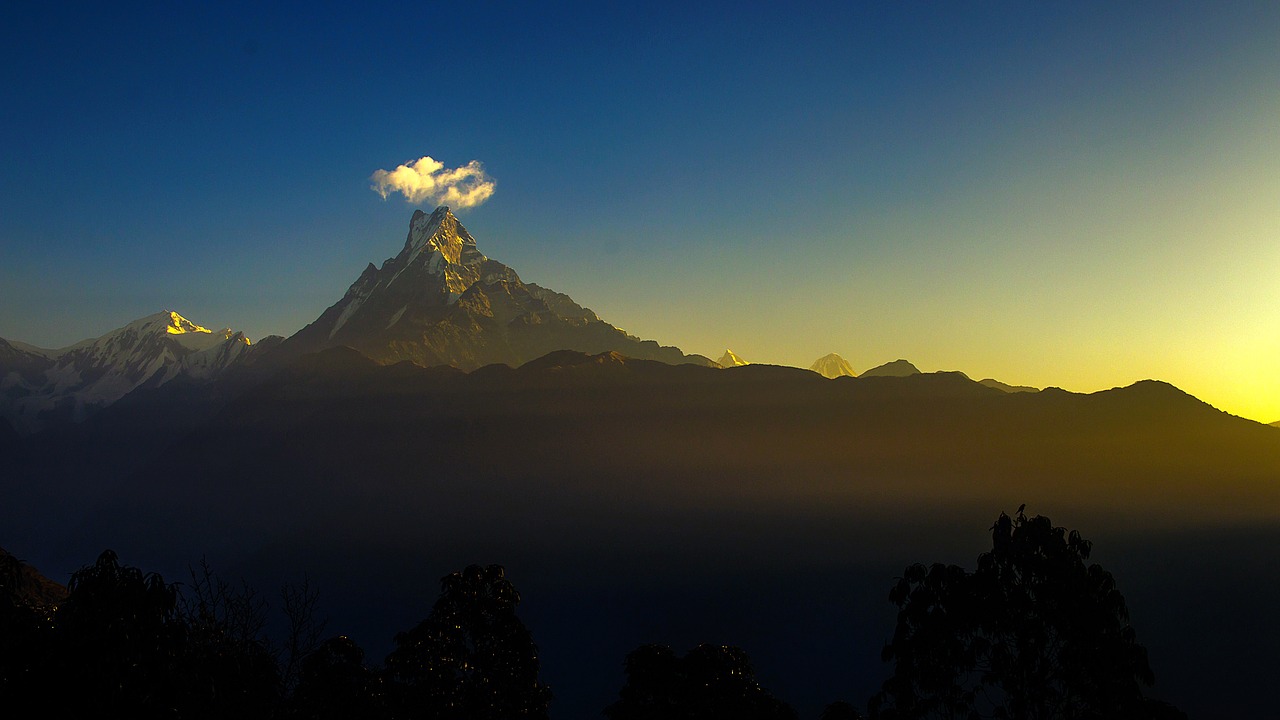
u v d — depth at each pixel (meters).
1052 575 27.92
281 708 26.28
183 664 22.77
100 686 20.86
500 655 29.02
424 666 28.33
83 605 21.27
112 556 22.02
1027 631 27.83
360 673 27.67
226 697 24.09
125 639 21.22
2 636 20.81
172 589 22.55
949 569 29.06
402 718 27.64
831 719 29.00
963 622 28.36
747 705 28.53
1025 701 28.14
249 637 26.66
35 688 20.45
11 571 21.47
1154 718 26.05
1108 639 27.17
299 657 27.59
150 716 21.45
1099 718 25.58
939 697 29.05
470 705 28.11
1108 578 27.75
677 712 28.62
